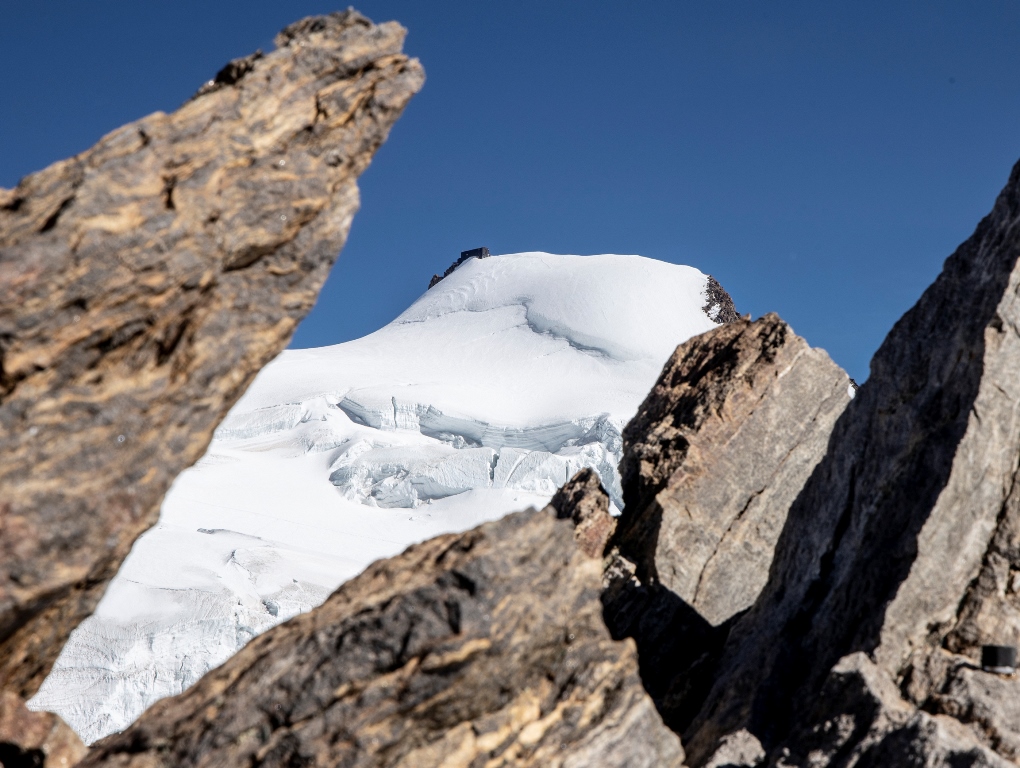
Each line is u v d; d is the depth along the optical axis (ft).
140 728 47.19
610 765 48.62
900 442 69.10
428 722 46.11
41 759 47.83
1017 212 70.74
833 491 74.74
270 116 51.44
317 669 46.32
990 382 66.59
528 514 51.24
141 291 46.68
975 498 64.75
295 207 51.24
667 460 100.22
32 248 44.27
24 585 43.19
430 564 50.24
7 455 43.65
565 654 49.62
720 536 96.48
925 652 61.77
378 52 54.13
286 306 51.93
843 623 65.87
